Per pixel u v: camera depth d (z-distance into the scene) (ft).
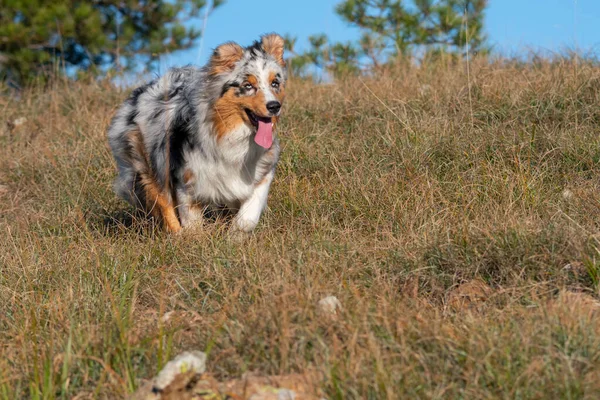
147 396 14.56
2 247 25.03
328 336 16.30
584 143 29.04
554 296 18.13
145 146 27.17
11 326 18.92
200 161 25.61
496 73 38.96
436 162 29.66
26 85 60.59
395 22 59.82
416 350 15.69
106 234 26.94
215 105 25.27
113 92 49.62
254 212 26.30
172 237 24.41
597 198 24.00
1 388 15.08
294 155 32.01
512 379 14.21
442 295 19.53
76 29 65.36
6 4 63.87
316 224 25.04
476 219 22.85
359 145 32.27
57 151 38.52
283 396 14.15
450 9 58.18
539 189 25.64
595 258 19.27
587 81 34.58
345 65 55.16
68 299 20.01
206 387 14.76
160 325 16.58
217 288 20.24
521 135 30.48
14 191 35.70
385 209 25.72
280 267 20.27
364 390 14.05
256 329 16.56
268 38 26.40
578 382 13.82
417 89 38.75
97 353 16.40
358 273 20.39
